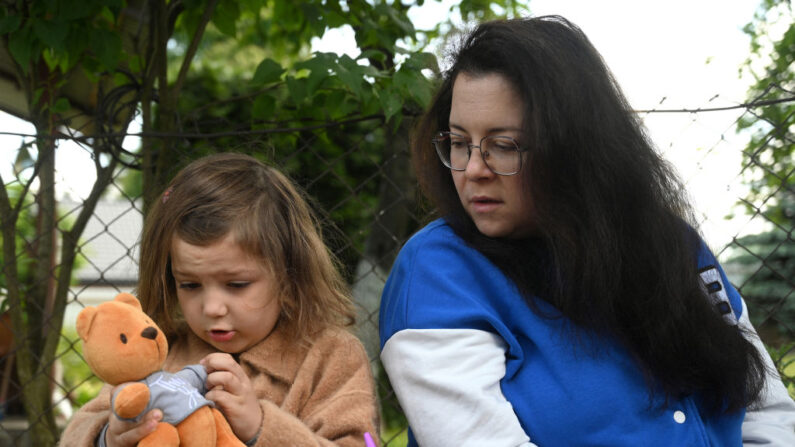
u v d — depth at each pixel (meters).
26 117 2.75
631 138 1.50
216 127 2.79
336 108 2.44
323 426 1.51
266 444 1.38
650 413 1.43
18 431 3.14
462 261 1.53
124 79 2.63
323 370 1.62
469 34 1.56
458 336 1.43
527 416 1.41
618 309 1.47
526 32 1.45
